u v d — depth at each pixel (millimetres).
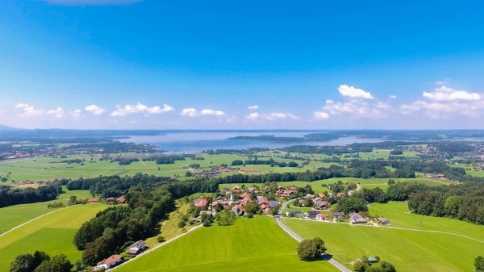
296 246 141000
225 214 183250
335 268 117000
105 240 141875
